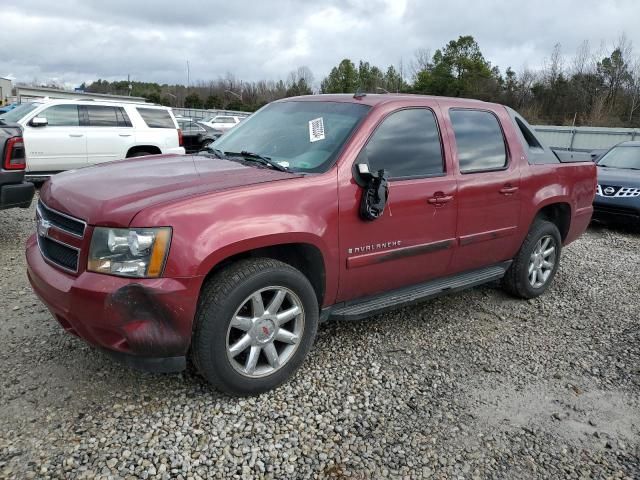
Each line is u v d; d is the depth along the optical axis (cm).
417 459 279
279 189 312
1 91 5312
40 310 422
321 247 328
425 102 407
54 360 346
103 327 272
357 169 346
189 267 274
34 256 324
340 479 261
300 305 327
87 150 1052
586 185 544
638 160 980
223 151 410
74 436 274
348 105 391
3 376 324
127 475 250
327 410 314
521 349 414
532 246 493
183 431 284
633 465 288
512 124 473
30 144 983
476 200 421
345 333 418
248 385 312
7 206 565
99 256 273
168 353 282
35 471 248
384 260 367
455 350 404
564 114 4834
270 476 259
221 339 294
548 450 295
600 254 732
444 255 412
